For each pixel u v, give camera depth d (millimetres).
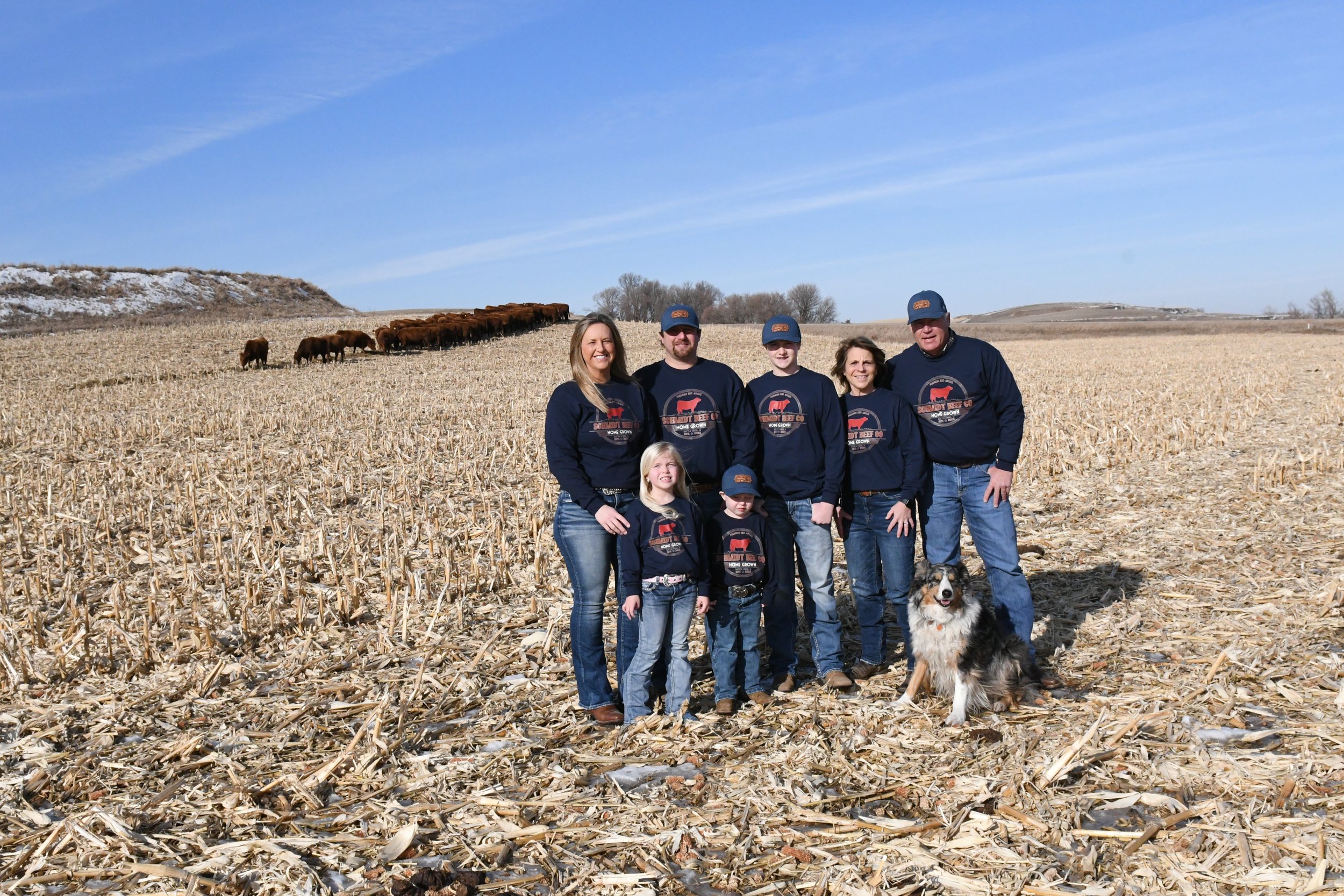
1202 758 4246
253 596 7238
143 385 26812
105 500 10867
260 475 13211
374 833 3984
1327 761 4129
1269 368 29297
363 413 20188
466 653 6312
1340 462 11914
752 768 4480
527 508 10820
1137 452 13500
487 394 24438
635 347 42656
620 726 5152
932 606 4910
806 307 129375
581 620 5273
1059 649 5930
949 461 5645
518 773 4535
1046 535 9039
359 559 8195
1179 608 6602
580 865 3678
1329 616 6168
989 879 3447
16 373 28562
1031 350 47094
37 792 4418
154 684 5797
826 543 5535
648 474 5055
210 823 4094
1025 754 4449
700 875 3596
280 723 5176
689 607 5152
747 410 5543
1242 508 9617
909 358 5730
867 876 3521
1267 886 3297
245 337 41844
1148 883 3373
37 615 6578
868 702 5328
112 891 3572
